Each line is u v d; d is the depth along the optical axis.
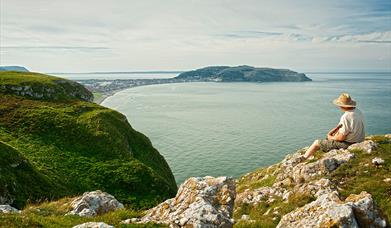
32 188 49.53
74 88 130.12
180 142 164.88
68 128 84.25
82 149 78.69
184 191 17.09
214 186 17.09
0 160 49.09
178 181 112.19
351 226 10.92
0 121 81.69
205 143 162.12
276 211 17.70
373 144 21.44
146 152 95.06
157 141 167.50
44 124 83.75
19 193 46.34
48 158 69.69
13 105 92.50
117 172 72.12
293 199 17.80
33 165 59.34
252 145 155.25
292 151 142.62
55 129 83.06
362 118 21.42
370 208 11.52
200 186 17.03
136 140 97.38
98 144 81.44
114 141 83.88
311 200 17.36
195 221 13.19
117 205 22.45
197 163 130.38
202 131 192.25
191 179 17.75
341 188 18.23
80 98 129.75
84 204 21.52
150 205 65.19
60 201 24.95
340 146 21.83
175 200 16.92
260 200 19.91
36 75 134.50
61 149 76.19
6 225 12.37
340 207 11.45
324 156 21.88
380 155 20.42
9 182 45.84
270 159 132.88
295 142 158.25
